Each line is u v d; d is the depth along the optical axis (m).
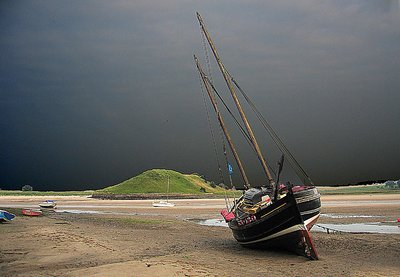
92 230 36.66
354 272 18.55
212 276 17.05
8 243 27.16
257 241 24.09
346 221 39.72
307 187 26.94
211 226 40.62
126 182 119.56
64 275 17.59
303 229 21.67
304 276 17.72
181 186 115.06
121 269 18.03
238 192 105.75
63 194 138.38
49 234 31.66
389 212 46.28
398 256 22.59
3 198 113.00
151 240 30.02
